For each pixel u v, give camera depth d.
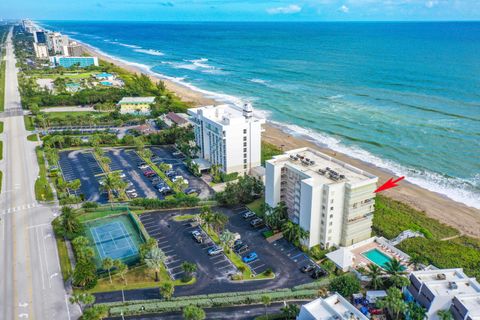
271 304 90.75
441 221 132.12
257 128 153.75
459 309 78.06
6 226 123.81
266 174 121.38
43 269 103.19
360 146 198.25
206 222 116.94
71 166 170.88
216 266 104.75
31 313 88.25
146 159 178.12
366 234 115.00
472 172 168.38
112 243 115.25
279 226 117.81
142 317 87.06
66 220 115.69
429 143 198.12
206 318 86.62
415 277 87.44
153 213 131.75
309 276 100.62
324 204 106.19
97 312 82.12
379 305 82.88
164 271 102.69
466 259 107.56
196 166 158.25
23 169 167.75
